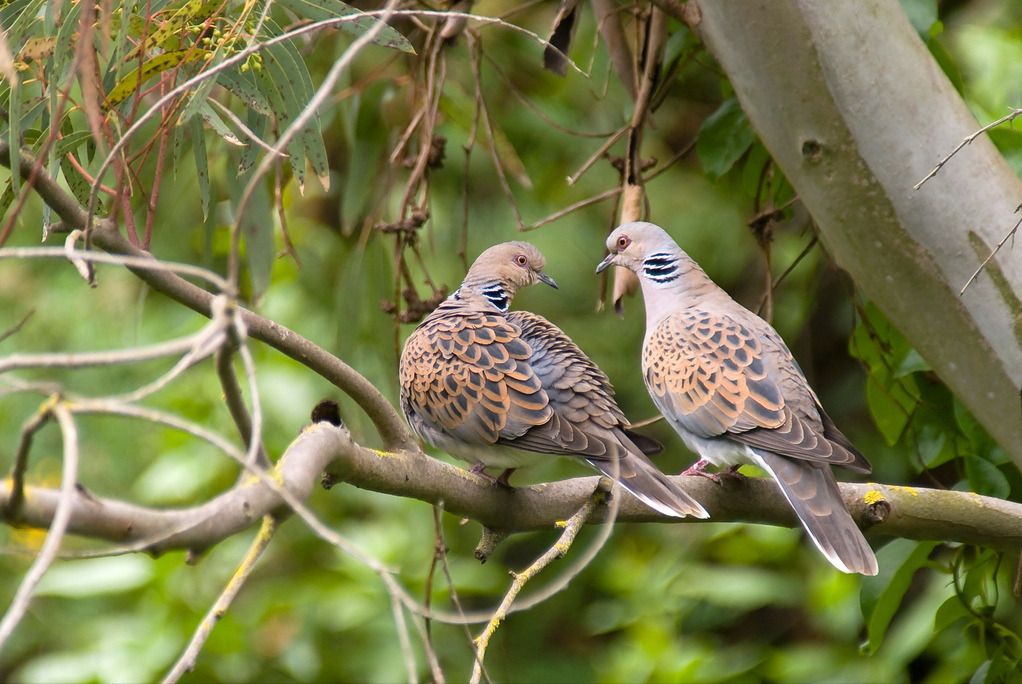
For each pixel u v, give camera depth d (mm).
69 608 11078
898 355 7867
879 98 6148
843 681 9992
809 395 7531
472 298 8461
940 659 10258
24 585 2852
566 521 6613
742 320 7910
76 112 7980
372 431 9172
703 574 11336
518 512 6703
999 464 7699
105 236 5258
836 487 6824
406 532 11391
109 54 6012
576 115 12844
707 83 12688
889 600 7750
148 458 11758
